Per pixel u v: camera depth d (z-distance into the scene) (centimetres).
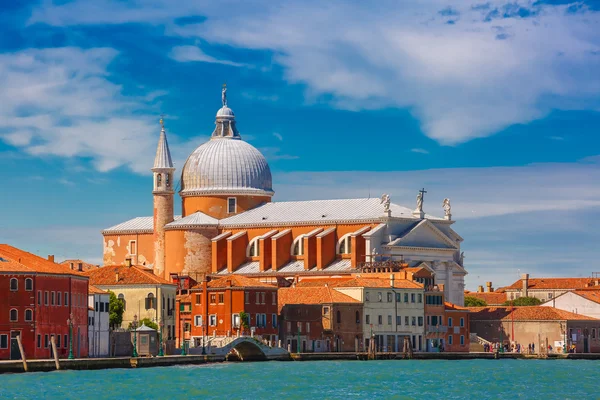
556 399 16875
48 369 19250
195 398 16125
